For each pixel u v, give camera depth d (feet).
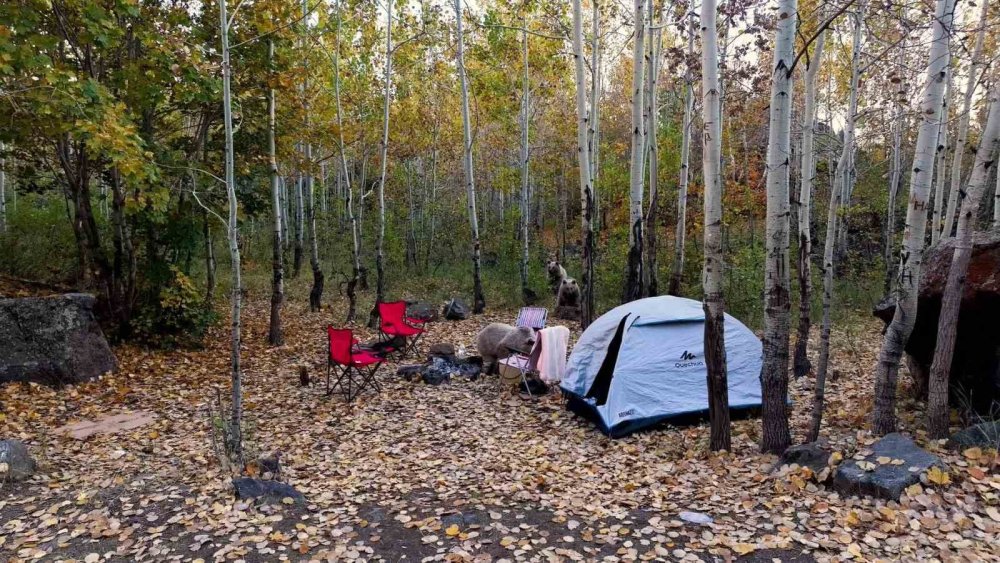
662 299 24.82
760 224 63.52
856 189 59.21
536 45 54.70
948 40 15.15
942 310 15.98
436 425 22.95
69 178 32.99
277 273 36.58
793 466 15.75
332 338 25.89
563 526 14.14
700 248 49.42
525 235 54.08
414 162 87.76
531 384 27.32
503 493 16.35
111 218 38.70
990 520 12.28
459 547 13.12
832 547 12.18
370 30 47.85
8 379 25.50
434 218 81.10
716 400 18.20
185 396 26.37
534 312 32.48
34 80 23.04
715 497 15.11
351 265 70.49
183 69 26.73
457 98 72.74
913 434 17.60
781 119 15.74
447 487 16.94
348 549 13.07
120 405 24.97
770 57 32.91
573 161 71.61
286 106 38.22
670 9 36.52
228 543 13.23
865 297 47.34
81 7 24.45
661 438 20.80
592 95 49.06
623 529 13.75
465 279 62.59
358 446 20.67
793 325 38.86
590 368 23.86
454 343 37.63
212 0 31.30
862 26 24.20
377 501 15.97
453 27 50.03
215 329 40.06
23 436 20.70
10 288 37.86
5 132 26.45
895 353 16.79
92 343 28.58
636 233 32.89
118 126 23.35
